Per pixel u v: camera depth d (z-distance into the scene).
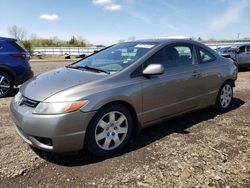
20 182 3.09
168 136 4.37
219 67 5.39
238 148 3.93
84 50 38.22
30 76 7.95
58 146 3.32
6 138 4.27
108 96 3.57
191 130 4.64
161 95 4.24
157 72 3.91
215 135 4.42
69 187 2.99
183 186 3.00
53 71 4.57
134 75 3.96
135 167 3.40
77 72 4.20
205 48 5.33
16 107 3.67
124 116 3.83
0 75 7.35
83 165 3.46
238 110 5.87
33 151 3.81
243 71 14.16
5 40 7.51
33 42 52.88
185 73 4.63
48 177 3.19
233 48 14.41
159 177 3.17
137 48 4.54
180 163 3.48
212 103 5.39
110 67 4.17
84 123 3.40
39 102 3.38
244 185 3.01
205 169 3.34
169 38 5.07
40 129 3.30
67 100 3.33
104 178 3.16
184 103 4.68
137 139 4.25
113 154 3.76
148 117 4.13
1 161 3.53
